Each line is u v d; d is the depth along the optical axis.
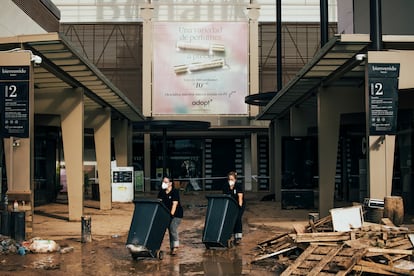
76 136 17.39
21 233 12.27
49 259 10.73
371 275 8.18
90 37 41.41
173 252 11.18
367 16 24.55
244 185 40.31
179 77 38.25
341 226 10.23
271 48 41.50
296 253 10.22
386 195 13.25
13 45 13.23
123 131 28.12
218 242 11.55
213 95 38.25
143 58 38.34
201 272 9.42
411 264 8.31
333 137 17.56
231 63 38.34
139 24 41.41
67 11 41.38
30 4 21.27
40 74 15.70
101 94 20.03
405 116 18.05
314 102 22.72
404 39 13.61
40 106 17.45
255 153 39.03
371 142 13.28
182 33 38.28
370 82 13.24
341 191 26.92
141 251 10.24
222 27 38.38
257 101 28.69
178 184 37.88
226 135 39.72
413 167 17.66
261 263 10.15
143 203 10.53
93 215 20.05
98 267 9.90
